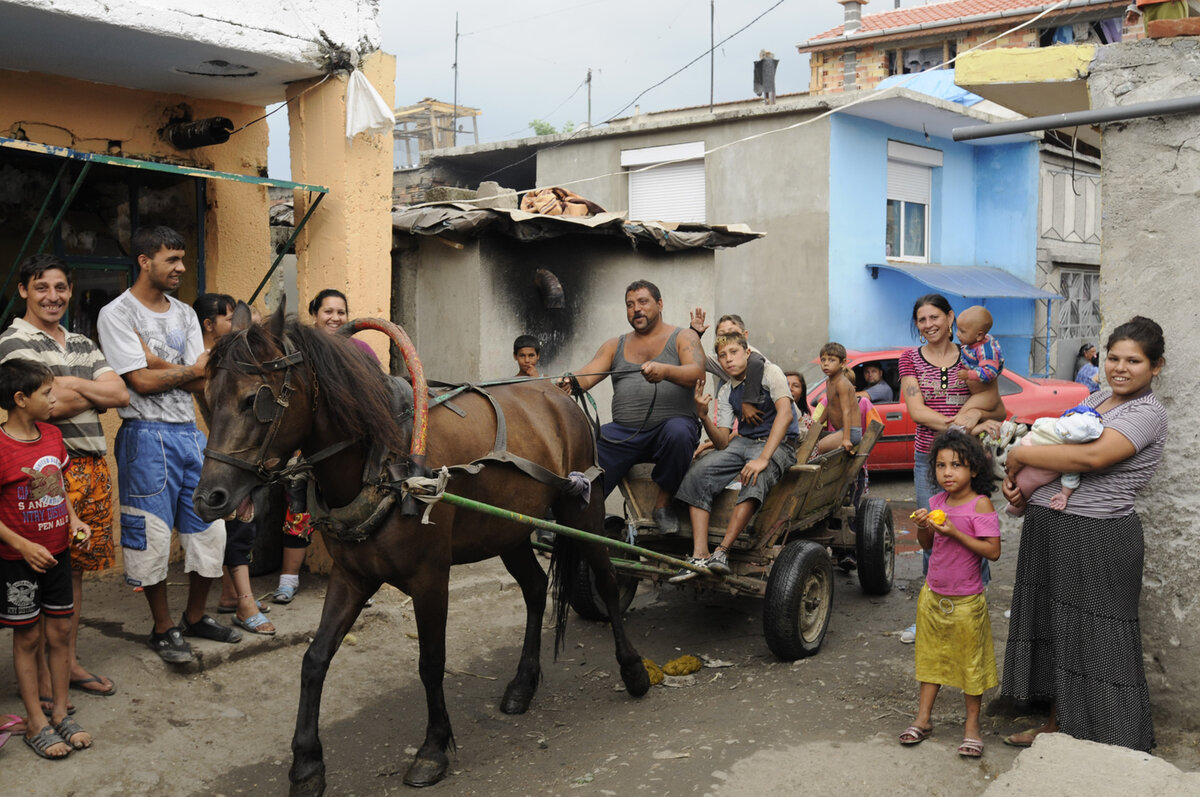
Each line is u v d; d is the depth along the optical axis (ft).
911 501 34.96
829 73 80.18
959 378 18.22
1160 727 13.99
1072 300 65.21
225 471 11.28
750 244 50.06
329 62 20.52
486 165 61.05
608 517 19.85
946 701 16.07
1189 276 13.65
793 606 17.57
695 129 51.16
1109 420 13.12
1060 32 69.67
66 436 14.61
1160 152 13.82
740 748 14.34
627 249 29.81
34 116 20.13
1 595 13.24
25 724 13.94
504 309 26.55
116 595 20.16
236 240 23.88
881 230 51.85
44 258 14.39
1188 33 13.69
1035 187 58.80
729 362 18.74
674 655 19.21
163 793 13.35
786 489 18.43
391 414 12.80
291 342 12.12
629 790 13.15
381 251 21.94
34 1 15.98
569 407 17.03
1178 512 13.79
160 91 22.06
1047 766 11.89
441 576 13.42
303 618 18.89
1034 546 13.84
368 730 15.55
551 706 16.63
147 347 15.98
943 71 60.08
